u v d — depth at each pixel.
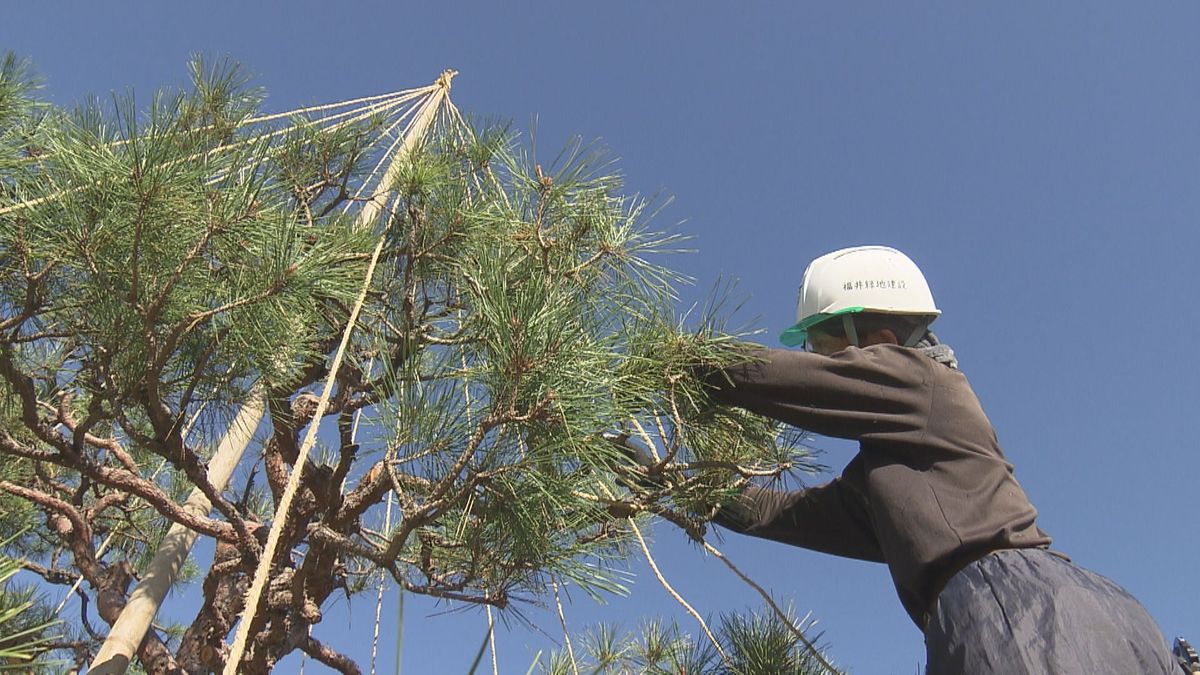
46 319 1.88
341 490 2.25
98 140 1.71
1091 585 1.21
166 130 1.69
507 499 1.68
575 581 1.76
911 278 1.76
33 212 1.64
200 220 1.66
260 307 1.70
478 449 1.68
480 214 2.05
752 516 1.89
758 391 1.61
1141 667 1.13
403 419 1.68
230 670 1.05
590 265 2.04
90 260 1.62
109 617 2.40
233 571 2.38
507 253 1.97
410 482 1.76
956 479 1.36
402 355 2.03
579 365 1.60
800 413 1.55
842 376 1.50
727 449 1.89
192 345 1.80
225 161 1.82
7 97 2.16
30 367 2.07
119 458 2.22
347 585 2.59
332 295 1.84
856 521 1.76
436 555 2.04
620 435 1.88
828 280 1.77
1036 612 1.17
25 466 2.75
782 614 1.88
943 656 1.21
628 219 2.12
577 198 2.10
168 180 1.60
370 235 2.18
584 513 1.83
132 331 1.69
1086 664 1.10
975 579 1.25
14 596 2.72
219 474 2.48
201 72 2.39
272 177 2.25
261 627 2.22
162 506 2.08
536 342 1.55
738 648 1.97
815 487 1.85
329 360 2.24
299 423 2.33
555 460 1.64
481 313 1.78
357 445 2.10
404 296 2.07
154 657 2.34
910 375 1.46
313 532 1.88
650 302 1.91
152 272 1.67
